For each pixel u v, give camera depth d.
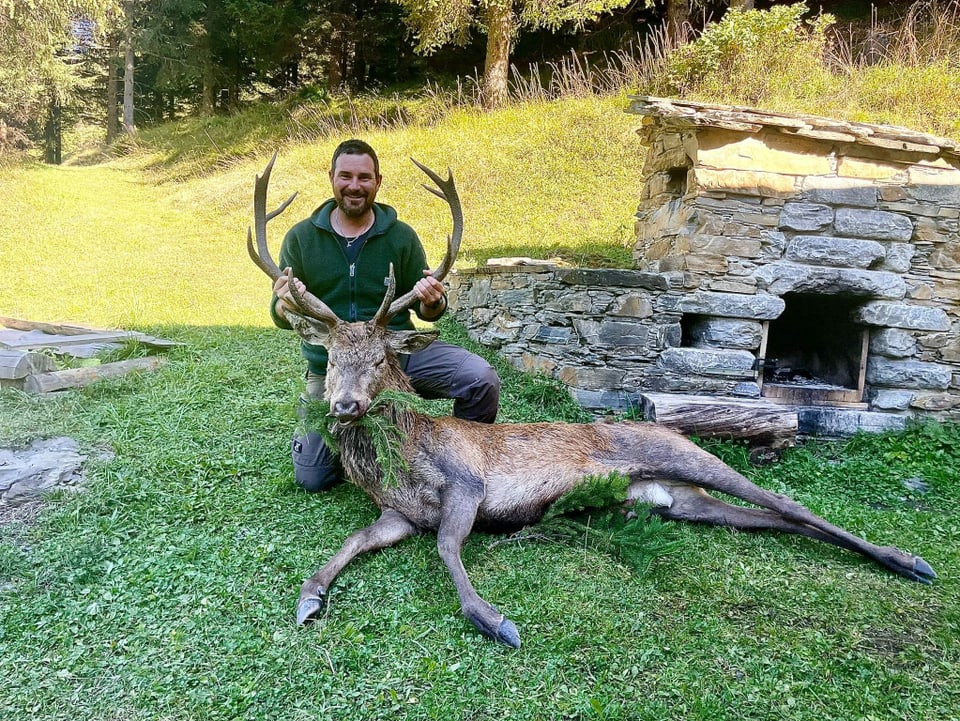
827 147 6.05
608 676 2.92
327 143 17.16
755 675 2.95
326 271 4.39
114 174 21.23
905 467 5.54
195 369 6.32
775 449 5.42
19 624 3.18
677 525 4.28
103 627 3.17
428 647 3.07
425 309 4.16
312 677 2.89
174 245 12.82
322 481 4.41
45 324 7.52
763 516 4.25
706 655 3.06
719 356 6.05
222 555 3.68
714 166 5.96
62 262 11.09
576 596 3.43
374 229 4.36
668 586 3.56
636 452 4.29
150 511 4.10
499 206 11.94
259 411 5.54
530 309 6.55
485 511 3.97
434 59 23.59
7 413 5.21
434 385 4.65
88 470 4.50
